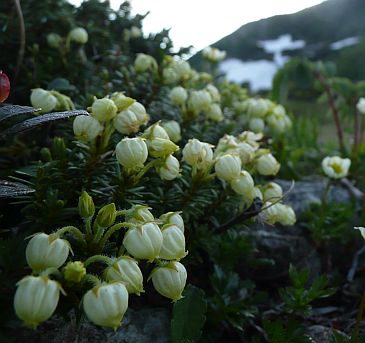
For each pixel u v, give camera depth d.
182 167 0.11
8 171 0.11
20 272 0.08
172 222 0.07
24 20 0.14
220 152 0.10
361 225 0.15
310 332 0.11
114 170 0.09
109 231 0.07
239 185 0.09
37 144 0.12
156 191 0.10
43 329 0.09
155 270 0.07
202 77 0.17
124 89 0.14
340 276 0.14
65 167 0.09
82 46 0.14
